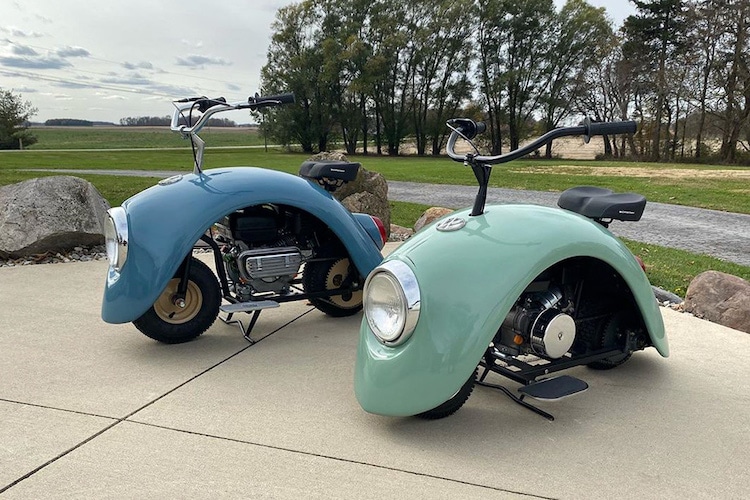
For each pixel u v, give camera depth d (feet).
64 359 11.14
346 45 159.02
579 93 156.15
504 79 154.40
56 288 16.33
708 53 127.44
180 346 11.96
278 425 8.57
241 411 9.02
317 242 13.21
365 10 161.48
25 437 8.14
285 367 10.89
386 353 8.08
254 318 12.29
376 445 8.02
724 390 9.96
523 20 155.74
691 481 7.23
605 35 156.04
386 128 168.04
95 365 10.87
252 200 11.59
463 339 7.75
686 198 44.83
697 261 21.93
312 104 162.30
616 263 9.01
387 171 75.51
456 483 7.13
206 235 12.67
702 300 14.67
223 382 10.16
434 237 8.52
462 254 8.15
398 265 8.09
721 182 59.36
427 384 7.79
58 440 8.07
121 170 66.95
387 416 8.48
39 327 13.00
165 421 8.67
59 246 20.76
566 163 110.42
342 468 7.43
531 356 10.92
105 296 11.10
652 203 42.22
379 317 8.23
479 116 165.17
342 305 13.96
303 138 164.76
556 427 8.59
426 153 175.22
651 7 139.64
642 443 8.14
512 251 8.16
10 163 80.12
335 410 9.09
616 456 7.80
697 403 9.44
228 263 12.75
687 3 132.77
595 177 64.64
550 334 8.39
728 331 13.14
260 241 12.55
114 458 7.62
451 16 157.48
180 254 10.91
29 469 7.34
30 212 20.29
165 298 11.71
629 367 10.95
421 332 7.80
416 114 169.48
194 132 12.05
